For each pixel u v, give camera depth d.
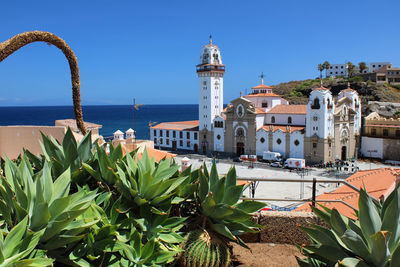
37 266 3.43
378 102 118.31
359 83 138.62
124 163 5.38
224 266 5.04
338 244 4.34
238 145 91.31
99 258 4.36
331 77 167.38
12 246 3.48
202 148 98.62
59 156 5.50
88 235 4.22
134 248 4.54
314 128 76.38
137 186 5.18
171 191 5.39
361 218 4.14
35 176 4.61
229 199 5.42
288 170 71.75
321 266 4.57
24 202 4.00
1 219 4.22
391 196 4.45
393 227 3.96
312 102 76.25
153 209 4.86
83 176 5.33
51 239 3.96
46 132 11.82
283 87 177.75
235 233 5.46
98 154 5.21
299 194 51.84
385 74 142.88
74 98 5.96
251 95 97.69
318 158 76.25
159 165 5.65
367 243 4.27
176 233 4.93
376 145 82.25
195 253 4.89
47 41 5.36
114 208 4.71
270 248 6.76
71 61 5.80
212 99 95.62
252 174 68.44
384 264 3.84
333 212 4.23
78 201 4.25
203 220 5.39
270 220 7.04
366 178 23.05
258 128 87.06
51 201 4.23
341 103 80.12
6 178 4.50
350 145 82.19
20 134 11.73
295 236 6.96
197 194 5.70
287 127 80.94
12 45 4.80
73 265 4.08
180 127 107.81
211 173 5.68
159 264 4.61
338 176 65.19
